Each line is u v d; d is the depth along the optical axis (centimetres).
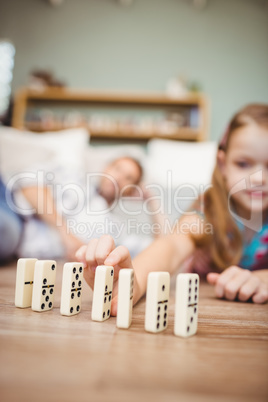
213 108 355
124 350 44
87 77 364
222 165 139
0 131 196
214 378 35
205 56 361
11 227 145
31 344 44
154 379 34
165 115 349
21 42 367
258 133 135
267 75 356
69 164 184
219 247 126
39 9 368
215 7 363
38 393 30
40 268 65
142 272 82
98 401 28
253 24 361
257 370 38
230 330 57
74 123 335
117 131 332
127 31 366
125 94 340
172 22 365
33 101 357
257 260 129
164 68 362
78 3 369
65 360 39
